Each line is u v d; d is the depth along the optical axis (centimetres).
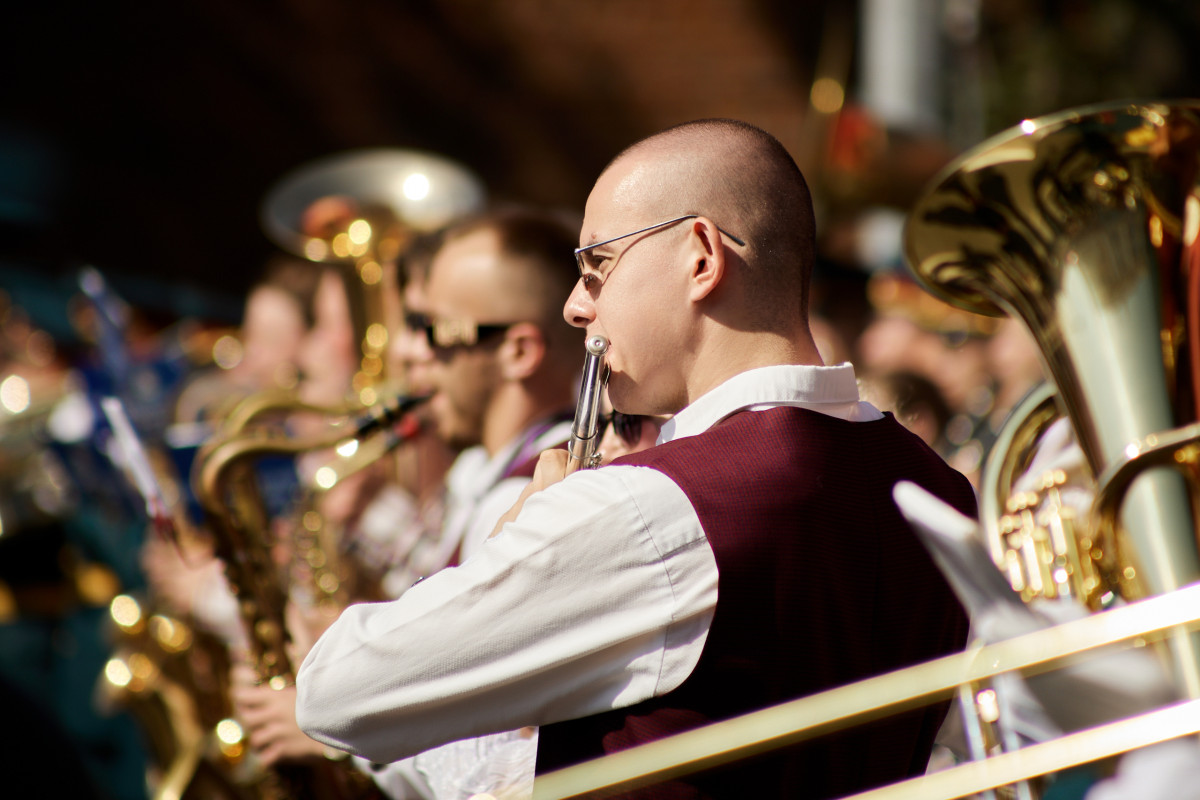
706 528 473
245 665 840
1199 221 619
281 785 760
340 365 1327
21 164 2592
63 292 1848
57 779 788
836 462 511
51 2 2698
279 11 2772
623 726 483
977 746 466
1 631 1508
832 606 488
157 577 1130
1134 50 2794
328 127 2781
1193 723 418
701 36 2752
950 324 2006
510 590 480
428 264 881
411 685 492
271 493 1141
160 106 2742
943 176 671
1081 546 667
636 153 544
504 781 600
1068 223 643
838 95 2408
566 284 861
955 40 2580
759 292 526
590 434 536
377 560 1072
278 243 2759
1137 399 602
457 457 1060
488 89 2795
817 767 491
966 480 580
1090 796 617
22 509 1521
